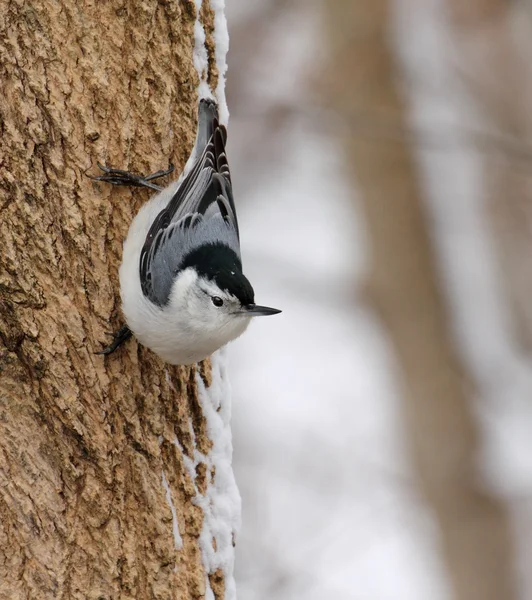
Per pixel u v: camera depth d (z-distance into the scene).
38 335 8.81
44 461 8.84
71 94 9.03
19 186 8.84
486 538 19.86
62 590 8.69
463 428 20.56
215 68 10.12
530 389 20.77
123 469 8.95
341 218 22.17
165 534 8.98
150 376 9.21
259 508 17.39
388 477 19.25
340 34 20.98
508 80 20.94
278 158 20.67
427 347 20.95
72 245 8.98
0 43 8.88
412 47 21.36
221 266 9.54
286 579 16.33
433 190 21.80
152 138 9.38
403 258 21.30
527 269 21.23
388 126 19.36
